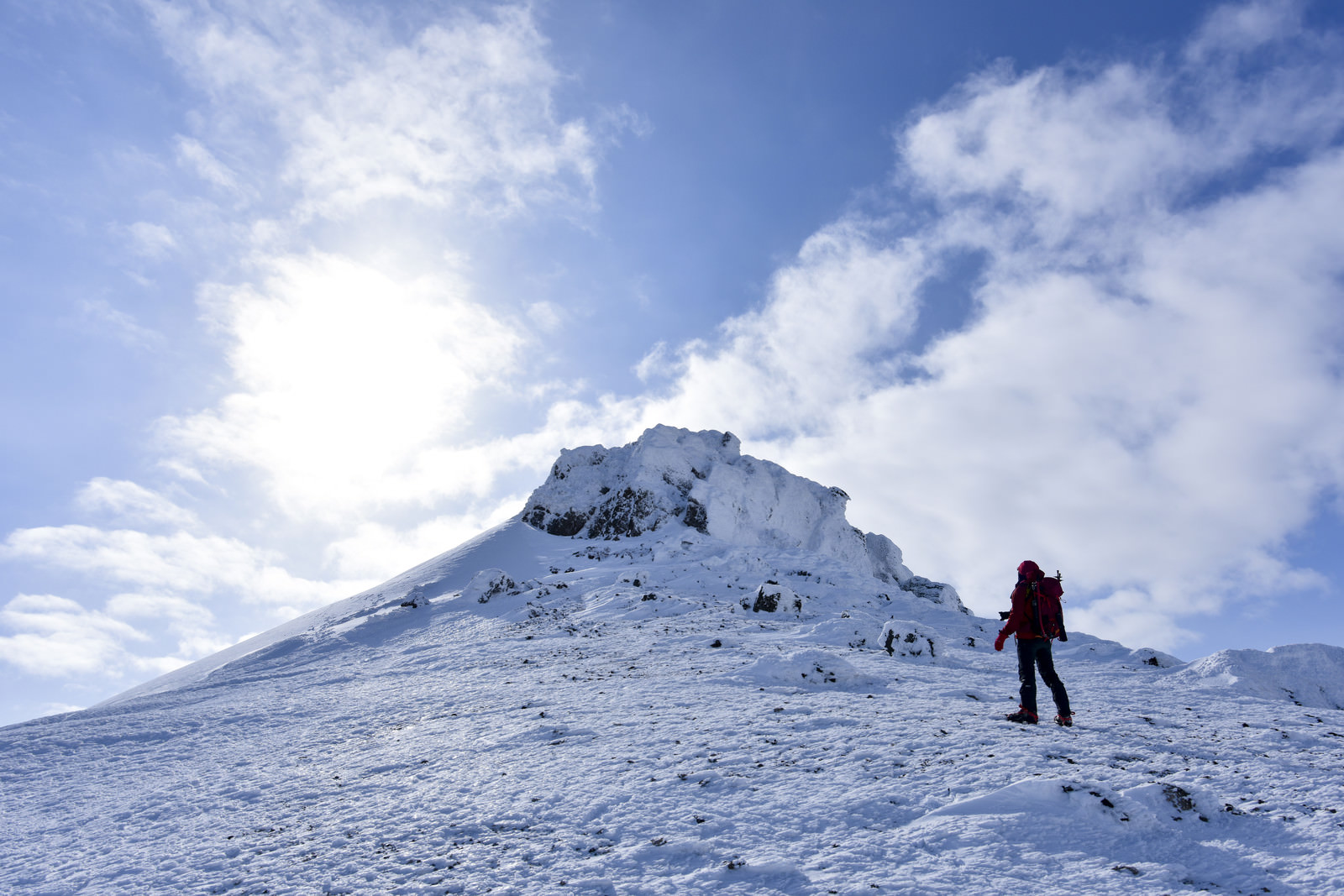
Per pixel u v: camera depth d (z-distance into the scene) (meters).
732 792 6.82
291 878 5.99
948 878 4.90
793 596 25.64
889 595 31.88
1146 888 4.65
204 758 12.20
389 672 20.22
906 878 4.94
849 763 7.41
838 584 34.59
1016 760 6.96
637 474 60.72
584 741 9.24
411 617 33.34
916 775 6.88
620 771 7.71
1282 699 12.62
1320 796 5.80
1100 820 5.59
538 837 6.21
